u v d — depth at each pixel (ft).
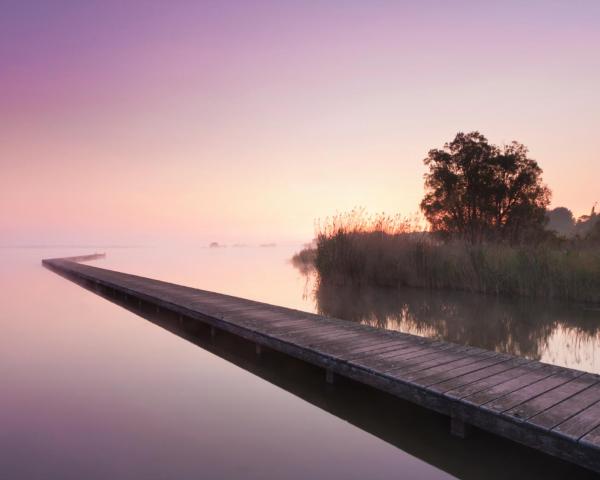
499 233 61.05
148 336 24.64
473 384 12.48
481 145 64.59
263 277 62.03
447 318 27.22
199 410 13.82
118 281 45.32
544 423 9.83
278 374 17.57
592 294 31.48
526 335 22.76
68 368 18.39
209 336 24.62
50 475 9.86
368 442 11.70
